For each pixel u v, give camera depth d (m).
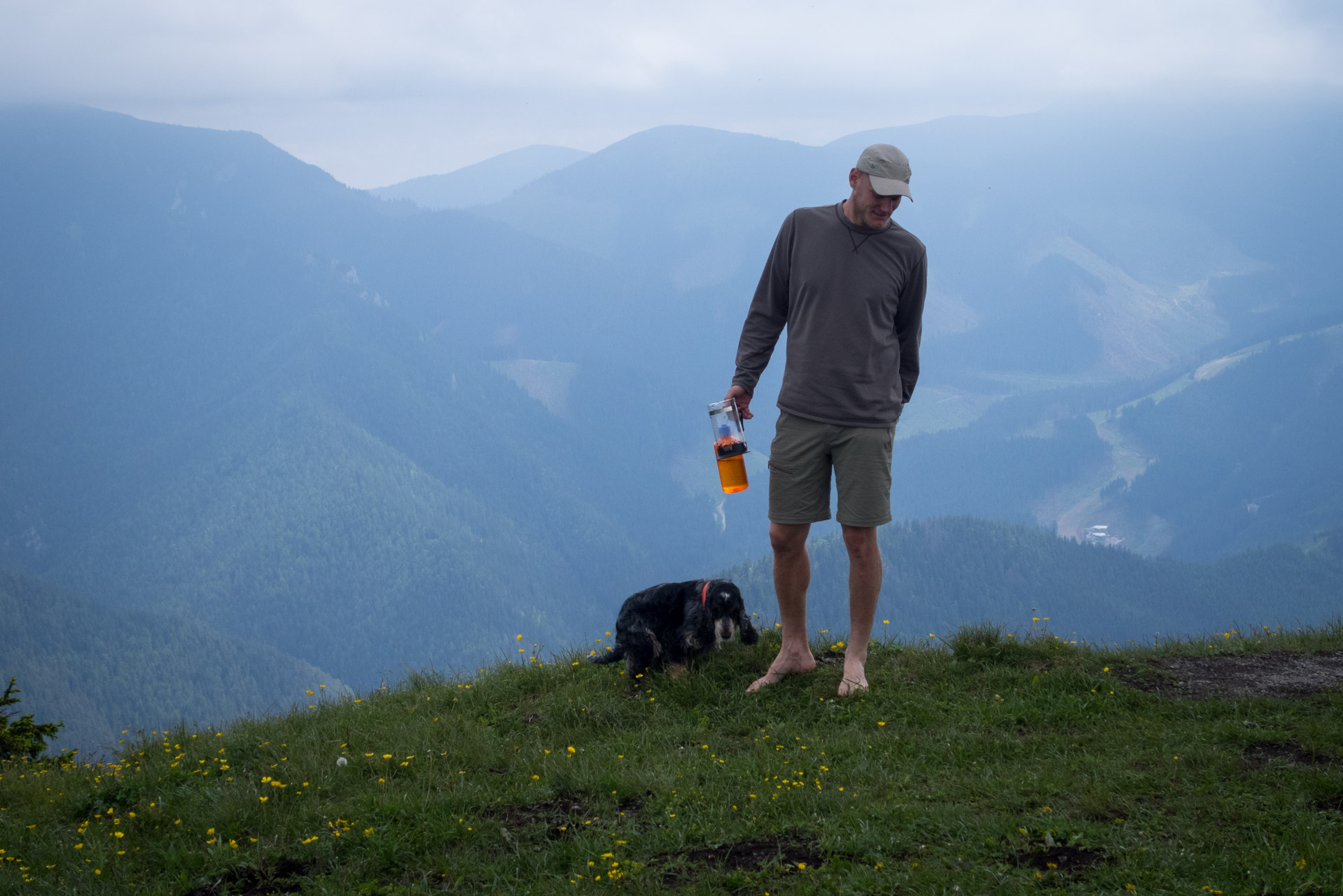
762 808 3.69
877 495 4.73
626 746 4.64
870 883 2.96
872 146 4.47
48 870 3.87
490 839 3.69
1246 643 5.96
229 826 4.08
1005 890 2.87
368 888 3.32
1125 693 4.82
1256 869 2.90
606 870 3.28
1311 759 3.88
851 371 4.62
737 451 4.98
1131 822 3.32
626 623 5.73
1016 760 4.07
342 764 4.70
